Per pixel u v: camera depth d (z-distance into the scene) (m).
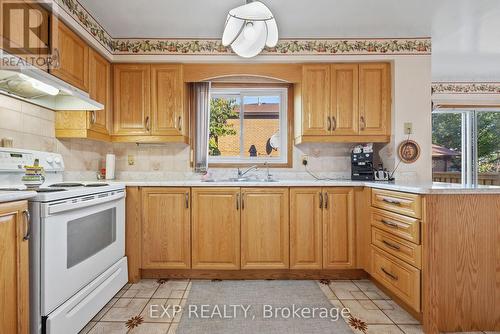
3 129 1.72
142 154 2.91
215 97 3.07
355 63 2.68
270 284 2.27
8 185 1.70
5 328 1.14
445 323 1.58
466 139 4.70
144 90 2.63
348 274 2.39
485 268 1.59
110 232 2.01
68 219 1.50
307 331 1.60
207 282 2.31
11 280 1.18
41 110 2.06
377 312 1.82
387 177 2.62
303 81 2.66
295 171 2.95
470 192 1.54
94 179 2.71
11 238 1.18
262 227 2.33
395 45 2.65
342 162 2.95
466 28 2.54
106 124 2.53
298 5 2.13
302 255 2.33
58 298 1.41
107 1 2.05
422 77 2.66
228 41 1.78
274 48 2.64
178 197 2.33
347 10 2.21
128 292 2.11
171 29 2.48
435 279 1.55
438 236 1.57
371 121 2.67
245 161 3.03
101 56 2.45
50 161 2.05
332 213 2.34
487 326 1.59
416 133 2.64
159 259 2.32
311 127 2.65
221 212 2.33
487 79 4.42
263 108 3.07
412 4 2.14
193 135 2.91
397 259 1.85
